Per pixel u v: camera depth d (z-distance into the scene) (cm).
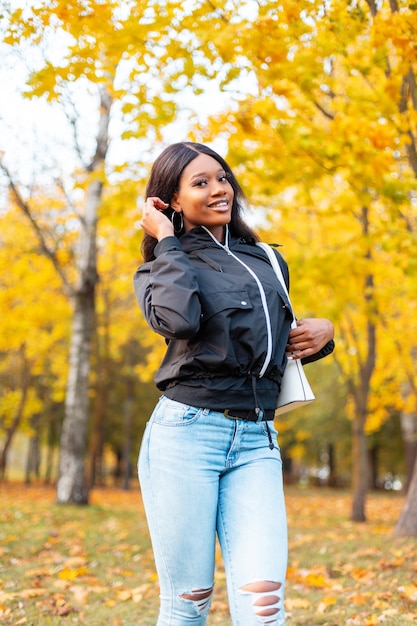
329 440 2416
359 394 1002
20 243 1182
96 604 390
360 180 500
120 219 697
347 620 333
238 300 188
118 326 1705
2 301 1270
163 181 211
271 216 764
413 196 547
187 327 178
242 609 175
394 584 412
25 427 2233
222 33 403
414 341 1119
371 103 446
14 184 912
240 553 179
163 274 186
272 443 194
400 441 2452
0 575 455
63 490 1012
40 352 1680
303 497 1825
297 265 682
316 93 495
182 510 183
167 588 190
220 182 209
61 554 559
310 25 412
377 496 2009
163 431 189
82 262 1057
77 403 1037
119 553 573
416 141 507
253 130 511
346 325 1089
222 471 189
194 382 188
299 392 205
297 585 433
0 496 1480
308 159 513
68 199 998
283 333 200
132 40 419
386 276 856
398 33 393
